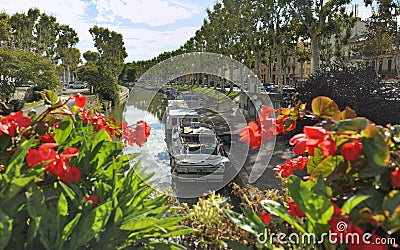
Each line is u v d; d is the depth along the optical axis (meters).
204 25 42.25
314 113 2.20
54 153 2.00
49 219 1.79
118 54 77.19
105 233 1.97
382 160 1.68
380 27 23.50
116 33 76.06
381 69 48.69
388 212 1.52
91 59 85.00
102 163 2.51
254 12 28.17
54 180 2.26
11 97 27.86
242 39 34.12
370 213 1.61
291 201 2.18
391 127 2.02
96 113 3.53
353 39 45.28
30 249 1.83
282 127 2.62
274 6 25.47
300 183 1.76
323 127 1.85
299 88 12.65
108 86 39.75
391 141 1.96
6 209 1.78
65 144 2.40
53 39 64.56
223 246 2.36
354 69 12.27
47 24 60.53
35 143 2.34
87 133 2.65
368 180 1.93
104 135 2.48
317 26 21.86
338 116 1.94
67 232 1.74
